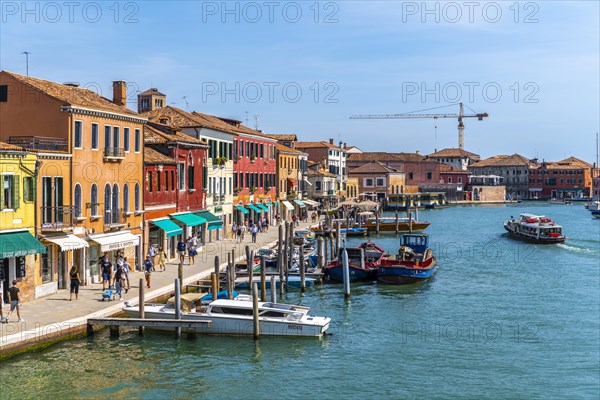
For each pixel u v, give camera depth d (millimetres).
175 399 20422
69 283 31141
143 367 22828
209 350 24891
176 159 43656
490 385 22172
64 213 29594
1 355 21766
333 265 39625
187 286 32781
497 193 163250
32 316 25422
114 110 34531
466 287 39281
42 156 28969
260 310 26531
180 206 44469
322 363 24000
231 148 58156
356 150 151000
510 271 45906
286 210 76812
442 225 89812
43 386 20766
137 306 27266
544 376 23109
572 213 121438
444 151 182000
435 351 25766
